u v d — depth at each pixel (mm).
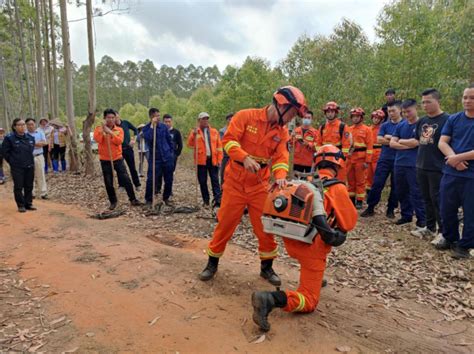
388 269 4645
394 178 6523
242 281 4160
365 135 7453
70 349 2922
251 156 3783
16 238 5680
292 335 3125
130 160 9867
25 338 3068
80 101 61250
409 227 6367
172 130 9477
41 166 9164
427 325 3408
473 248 4918
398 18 9672
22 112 25688
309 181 3340
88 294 3820
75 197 9391
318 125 13031
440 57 9312
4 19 21875
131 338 3070
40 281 4145
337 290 4074
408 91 9789
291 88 3549
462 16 8688
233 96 16312
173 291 3893
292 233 3104
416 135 5672
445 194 4926
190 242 5684
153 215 7211
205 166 7875
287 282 4207
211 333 3139
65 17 13117
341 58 13133
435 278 4363
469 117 4723
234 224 4004
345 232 3211
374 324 3383
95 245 5273
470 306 3756
